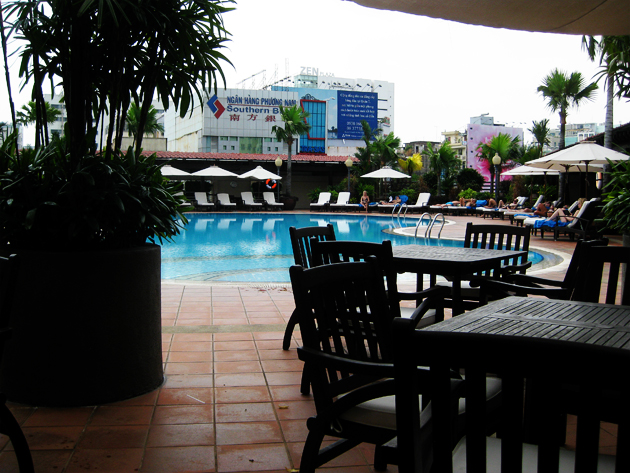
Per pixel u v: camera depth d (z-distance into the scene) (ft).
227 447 7.78
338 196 92.27
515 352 3.02
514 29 12.69
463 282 13.84
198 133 162.91
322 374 5.55
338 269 6.12
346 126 235.61
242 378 10.73
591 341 5.36
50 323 8.89
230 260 32.86
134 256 9.41
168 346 12.91
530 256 32.53
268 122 160.76
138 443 7.84
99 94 10.96
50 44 9.67
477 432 3.24
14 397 9.12
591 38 21.76
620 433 2.84
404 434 3.52
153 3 9.51
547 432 3.01
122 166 9.66
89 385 9.12
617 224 15.94
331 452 5.71
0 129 10.32
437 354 3.29
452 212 83.10
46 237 9.39
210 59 10.75
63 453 7.48
